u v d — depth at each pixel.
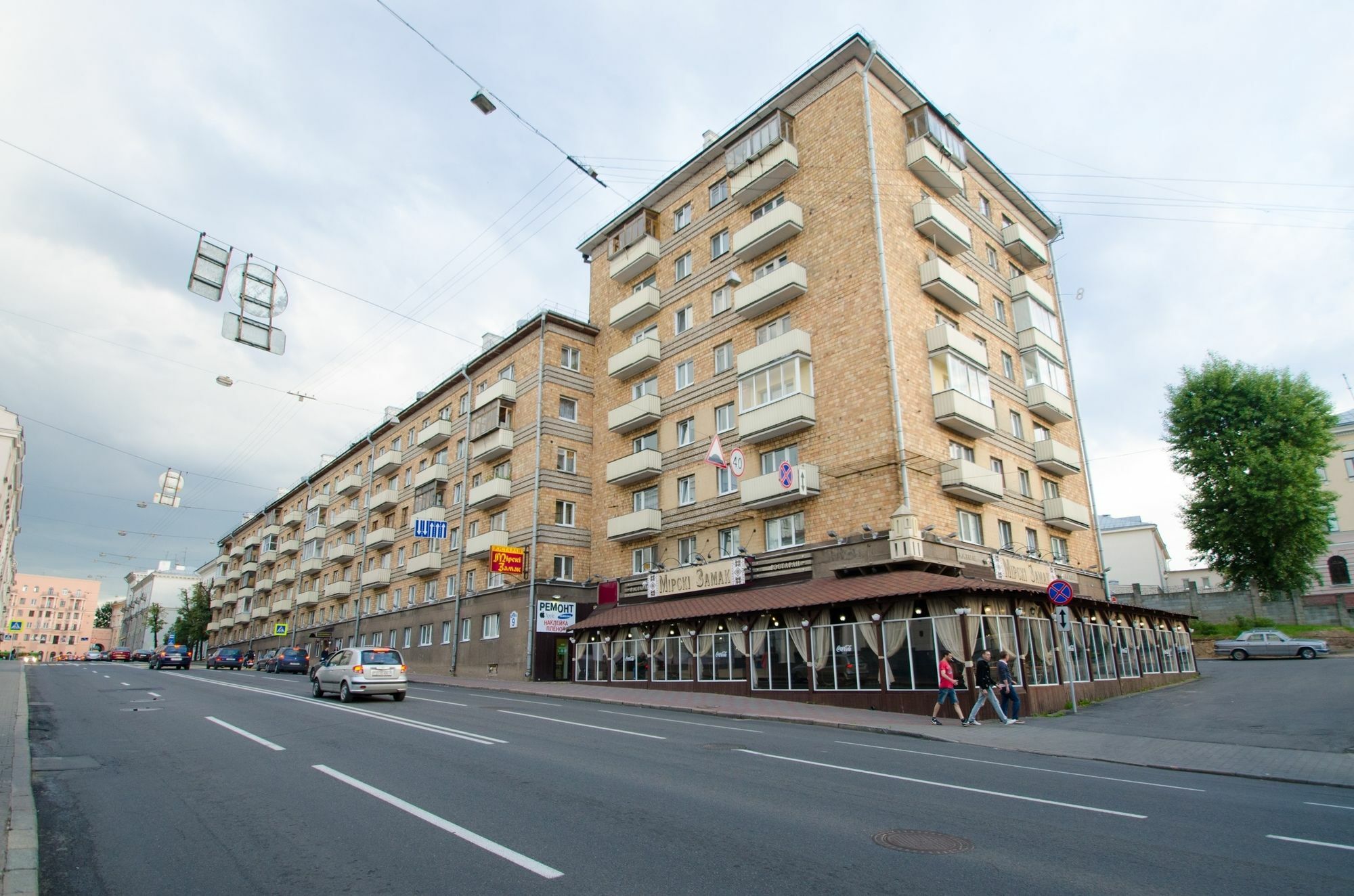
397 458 46.94
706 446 28.34
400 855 5.69
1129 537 59.44
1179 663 27.70
